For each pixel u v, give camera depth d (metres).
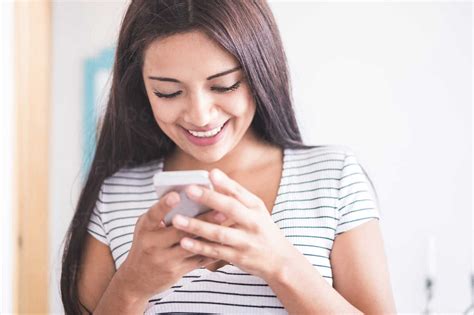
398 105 1.95
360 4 1.95
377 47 1.95
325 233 0.88
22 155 1.83
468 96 1.94
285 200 0.90
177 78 0.76
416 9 1.94
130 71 0.91
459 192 1.95
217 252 0.67
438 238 1.94
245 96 0.81
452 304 1.94
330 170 0.91
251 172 0.95
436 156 1.95
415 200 1.95
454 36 1.94
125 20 0.89
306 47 1.96
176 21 0.75
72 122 2.09
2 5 1.67
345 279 0.86
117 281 0.78
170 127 0.83
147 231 0.70
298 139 0.98
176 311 0.87
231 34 0.75
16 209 1.79
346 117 1.96
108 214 0.97
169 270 0.71
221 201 0.64
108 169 0.99
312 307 0.75
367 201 0.90
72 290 0.96
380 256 0.87
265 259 0.70
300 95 1.96
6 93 1.70
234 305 0.85
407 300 1.94
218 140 0.82
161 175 0.65
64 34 2.07
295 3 1.97
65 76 2.09
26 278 1.87
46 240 1.96
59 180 2.10
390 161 1.96
